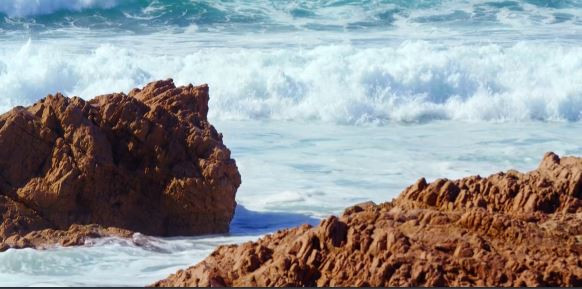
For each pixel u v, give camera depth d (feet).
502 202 91.81
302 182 181.47
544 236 81.05
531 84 274.36
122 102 151.02
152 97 160.25
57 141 145.69
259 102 260.83
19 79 267.80
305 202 167.53
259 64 285.02
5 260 126.93
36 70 271.49
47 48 293.43
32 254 129.18
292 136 232.73
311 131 241.14
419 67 273.33
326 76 268.82
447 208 90.17
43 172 144.56
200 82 272.92
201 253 135.95
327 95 262.88
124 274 122.93
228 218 151.02
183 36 343.46
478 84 273.13
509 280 74.33
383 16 366.22
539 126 248.73
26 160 144.66
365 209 88.58
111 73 276.21
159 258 132.36
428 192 91.45
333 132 240.12
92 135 146.20
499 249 79.05
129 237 140.56
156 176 149.07
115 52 291.38
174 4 369.91
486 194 92.48
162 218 148.36
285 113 259.39
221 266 80.28
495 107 259.60
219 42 329.52
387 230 77.82
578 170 93.30
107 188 146.20
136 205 147.43
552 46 297.12
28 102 266.16
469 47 297.12
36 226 140.77
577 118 258.57
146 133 149.79
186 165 150.30
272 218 158.40
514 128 245.24
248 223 155.94
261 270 76.79
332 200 168.86
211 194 149.07
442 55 285.64
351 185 179.52
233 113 259.19
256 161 198.18
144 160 149.59
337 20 363.15
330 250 77.20
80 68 275.59
